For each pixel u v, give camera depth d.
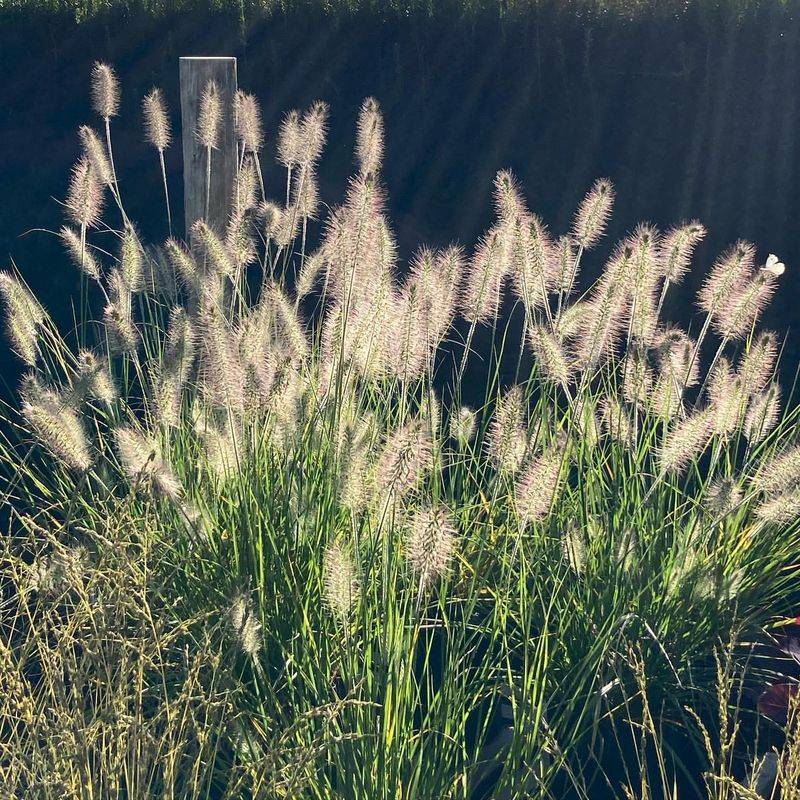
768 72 8.88
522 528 3.10
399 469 2.75
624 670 3.45
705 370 6.64
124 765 2.47
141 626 2.64
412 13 9.78
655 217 8.75
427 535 2.63
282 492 3.47
